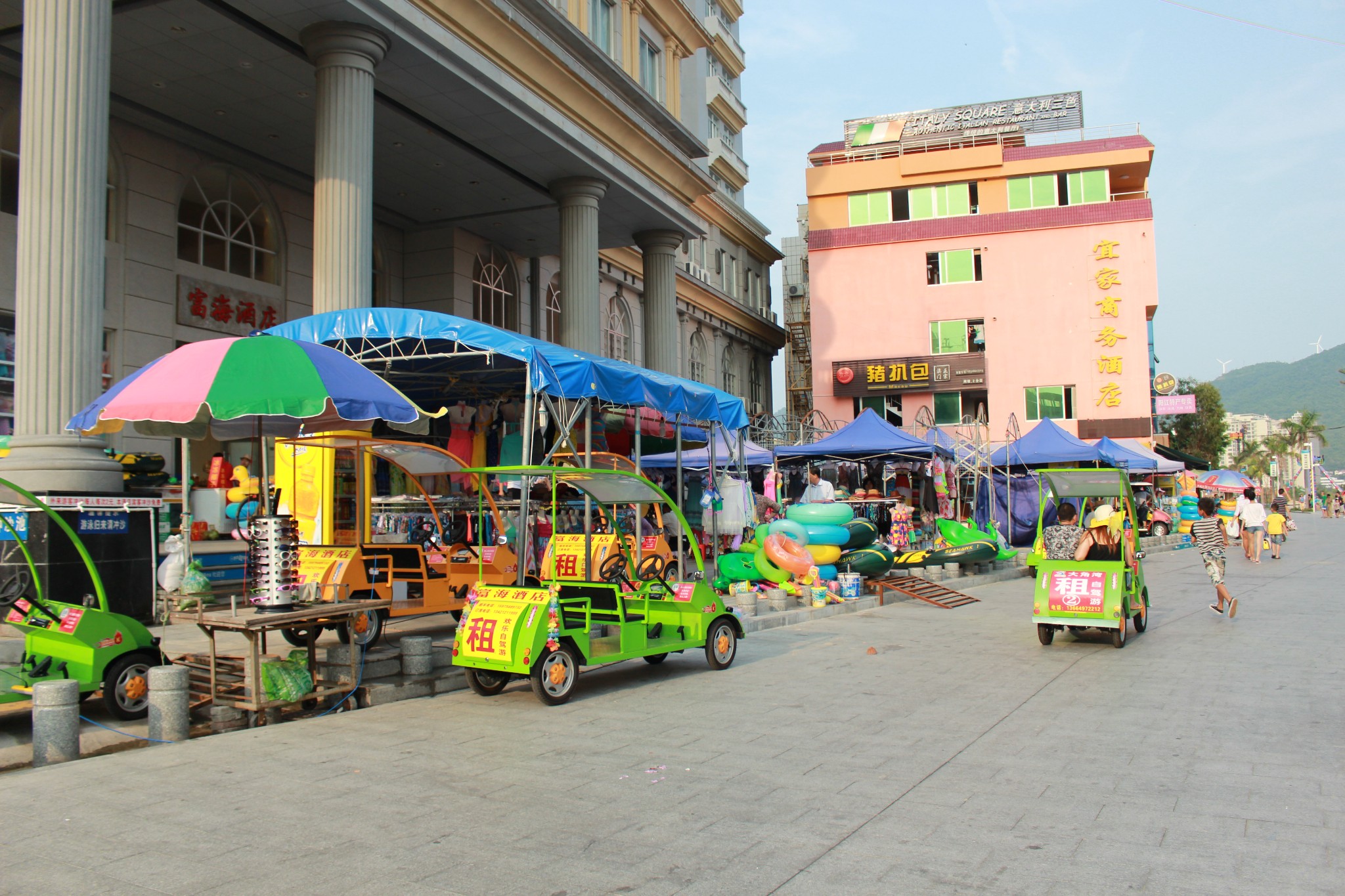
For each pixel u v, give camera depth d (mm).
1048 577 10969
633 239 23984
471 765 5969
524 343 10641
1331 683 8453
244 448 17266
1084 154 38219
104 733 6988
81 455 11094
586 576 9625
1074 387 37531
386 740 6648
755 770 5844
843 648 11086
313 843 4547
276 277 18875
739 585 14406
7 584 7797
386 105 16375
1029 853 4398
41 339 10969
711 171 38438
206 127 16688
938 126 41312
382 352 12734
